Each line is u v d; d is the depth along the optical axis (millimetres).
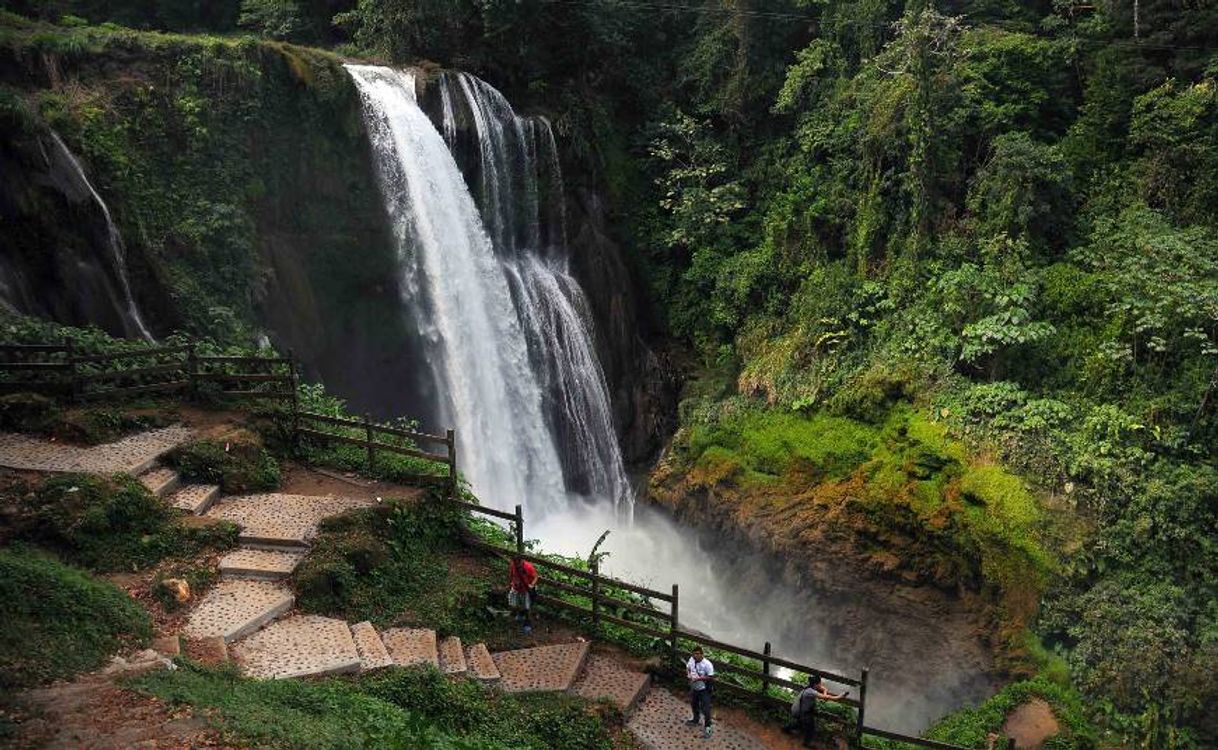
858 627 22609
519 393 27000
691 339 30750
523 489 26703
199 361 16953
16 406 14930
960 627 20969
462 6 28516
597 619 14523
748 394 27656
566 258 29656
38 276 17812
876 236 26422
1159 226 22938
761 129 30922
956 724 17969
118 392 16062
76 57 20344
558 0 30266
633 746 12188
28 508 12539
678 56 32438
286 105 22906
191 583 12484
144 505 13398
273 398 17672
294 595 12695
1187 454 20344
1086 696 18422
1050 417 21484
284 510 14453
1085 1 26891
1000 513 20516
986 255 23953
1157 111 24047
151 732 8539
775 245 28578
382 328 24719
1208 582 18766
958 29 25141
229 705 9336
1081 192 24641
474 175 27203
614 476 29594
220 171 21562
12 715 8508
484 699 12062
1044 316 23078
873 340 25641
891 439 23578
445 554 15352
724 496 25844
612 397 30344
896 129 25672
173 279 20109
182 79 21500
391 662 11914
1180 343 21172
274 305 22516
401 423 19312
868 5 27594
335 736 9289
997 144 24188
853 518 22750
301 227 23250
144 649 10695
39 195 17828
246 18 30031
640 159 31875
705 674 12602
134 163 20234
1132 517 19781
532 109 29594
